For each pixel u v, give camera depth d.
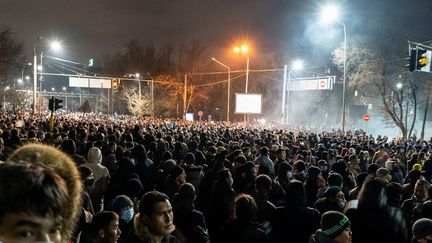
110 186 6.94
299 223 5.17
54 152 1.58
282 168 8.46
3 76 41.81
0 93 47.06
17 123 22.14
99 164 7.08
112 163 9.07
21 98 63.69
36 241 1.06
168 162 8.27
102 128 20.81
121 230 4.75
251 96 40.88
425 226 4.52
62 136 14.12
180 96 77.12
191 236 4.83
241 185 7.62
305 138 19.94
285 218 5.22
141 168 8.77
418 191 6.88
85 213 4.17
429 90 40.12
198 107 80.06
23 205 1.03
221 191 5.68
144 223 3.46
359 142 21.14
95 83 54.91
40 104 76.62
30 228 1.04
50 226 1.08
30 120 27.75
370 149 16.31
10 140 11.62
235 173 8.01
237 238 4.35
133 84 90.75
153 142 12.95
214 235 5.40
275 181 7.55
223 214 5.50
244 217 4.44
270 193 7.39
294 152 13.48
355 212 4.86
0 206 1.02
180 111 77.50
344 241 4.07
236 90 78.50
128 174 6.99
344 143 20.33
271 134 20.73
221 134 22.92
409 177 8.90
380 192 4.80
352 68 42.81
